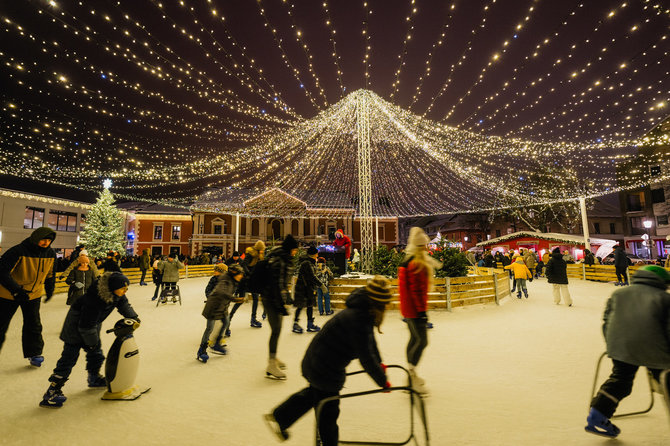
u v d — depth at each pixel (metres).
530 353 5.07
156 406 3.35
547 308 8.97
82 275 7.43
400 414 3.14
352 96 10.66
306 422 3.02
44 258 4.41
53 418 3.10
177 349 5.44
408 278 3.89
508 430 2.81
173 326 7.22
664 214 29.25
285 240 4.43
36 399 3.51
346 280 9.05
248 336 6.29
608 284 15.45
